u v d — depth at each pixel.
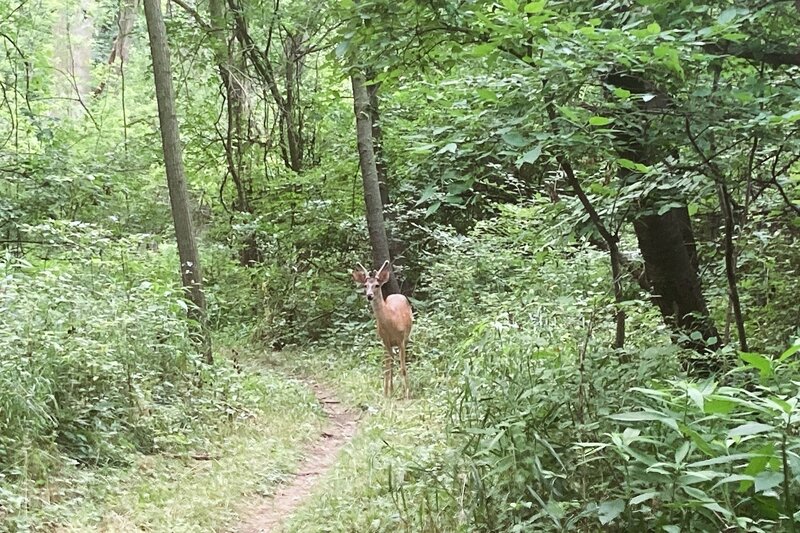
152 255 12.26
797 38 4.70
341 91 17.19
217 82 15.60
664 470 3.27
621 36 4.00
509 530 4.02
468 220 15.84
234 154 16.33
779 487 3.17
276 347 13.80
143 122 18.56
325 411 8.95
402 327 9.45
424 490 4.80
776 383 3.82
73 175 12.24
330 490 5.60
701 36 4.28
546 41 4.12
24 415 5.53
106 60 22.98
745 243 6.56
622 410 4.11
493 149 4.58
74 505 5.06
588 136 4.31
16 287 6.56
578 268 9.78
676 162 5.14
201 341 8.49
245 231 15.12
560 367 4.87
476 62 5.35
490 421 4.86
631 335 6.06
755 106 4.53
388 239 14.57
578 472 4.05
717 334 5.86
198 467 6.34
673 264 5.66
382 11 4.86
